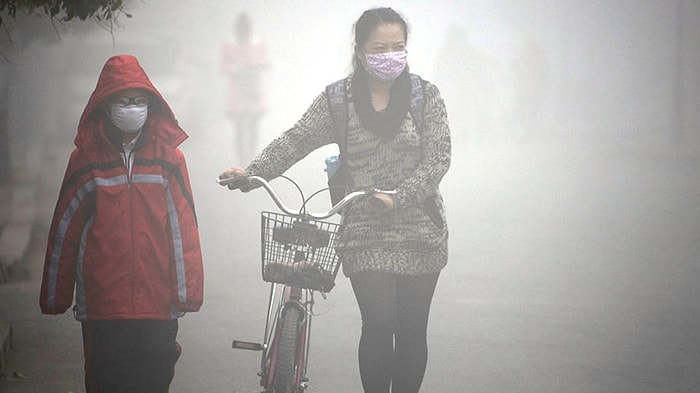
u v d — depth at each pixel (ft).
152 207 46.57
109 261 46.14
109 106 46.21
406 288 49.44
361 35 48.32
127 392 48.06
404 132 48.60
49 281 46.55
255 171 49.39
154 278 46.55
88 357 47.37
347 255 48.67
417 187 47.75
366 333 48.16
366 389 48.49
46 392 59.41
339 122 49.01
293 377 46.75
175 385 60.70
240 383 61.21
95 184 46.39
